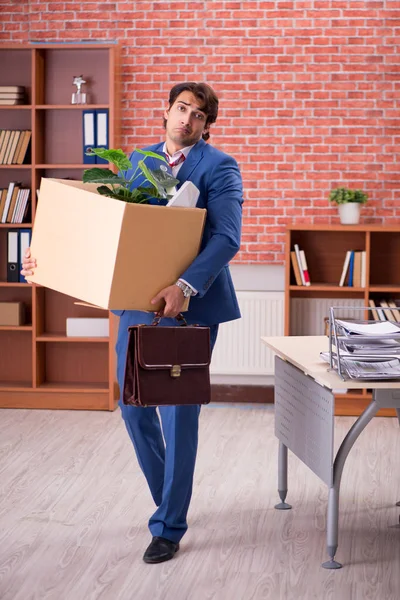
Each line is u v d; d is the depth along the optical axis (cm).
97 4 707
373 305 668
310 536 418
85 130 678
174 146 386
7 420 648
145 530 421
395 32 692
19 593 347
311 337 477
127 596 346
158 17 704
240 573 371
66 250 357
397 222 703
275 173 708
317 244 698
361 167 702
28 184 704
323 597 347
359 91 698
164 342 342
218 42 704
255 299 705
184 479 386
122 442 589
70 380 715
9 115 698
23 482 496
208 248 365
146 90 708
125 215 330
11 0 714
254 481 506
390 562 386
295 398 426
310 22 697
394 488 496
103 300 338
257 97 705
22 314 700
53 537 410
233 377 720
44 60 693
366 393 669
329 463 373
